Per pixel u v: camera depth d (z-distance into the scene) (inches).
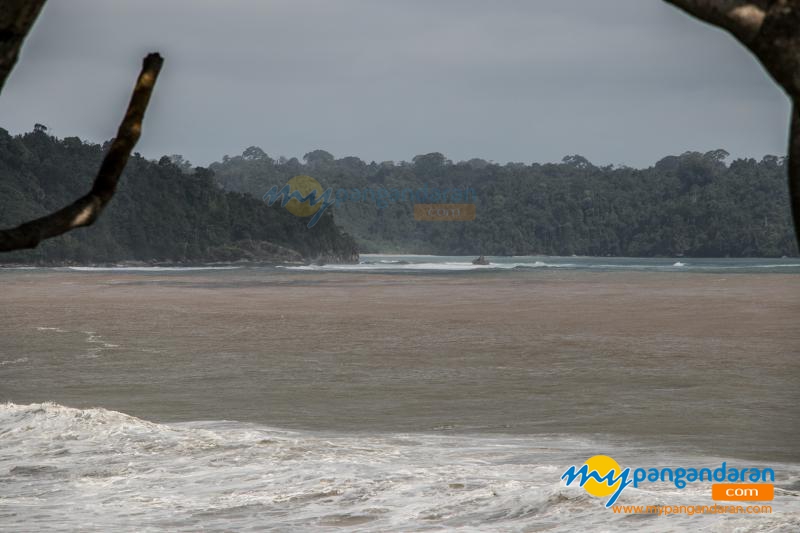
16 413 1706.4
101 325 5398.6
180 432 1577.3
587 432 1962.4
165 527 1008.2
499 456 1576.0
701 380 2942.9
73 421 1631.4
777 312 6289.4
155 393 2696.9
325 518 1040.2
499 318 5949.8
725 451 1685.5
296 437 1766.7
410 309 6924.2
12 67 298.8
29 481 1263.5
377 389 2775.6
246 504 1111.0
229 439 1517.0
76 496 1176.2
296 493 1159.0
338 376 3107.8
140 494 1173.7
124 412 2319.1
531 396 2608.3
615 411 2300.7
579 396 2598.4
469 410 2336.4
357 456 1444.4
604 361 3523.6
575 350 3946.9
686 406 2381.9
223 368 3324.3
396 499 1115.3
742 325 5236.2
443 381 2962.6
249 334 4803.2
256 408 2388.0
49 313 6451.8
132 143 343.9
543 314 6294.3
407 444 1759.4
